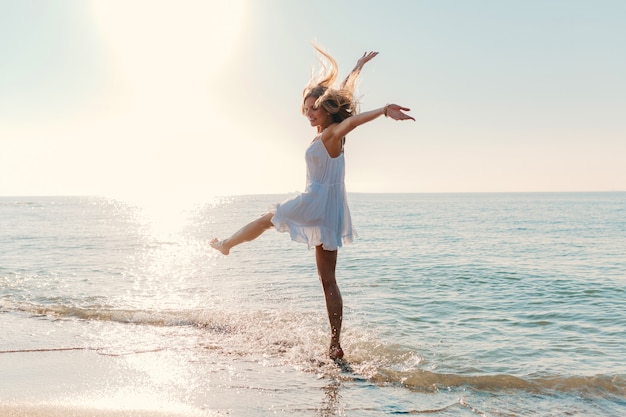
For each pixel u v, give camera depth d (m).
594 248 16.66
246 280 8.80
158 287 8.03
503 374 3.86
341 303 4.21
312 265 11.07
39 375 3.65
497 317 6.04
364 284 8.61
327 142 3.89
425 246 17.25
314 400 3.29
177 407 3.08
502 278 9.53
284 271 10.07
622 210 66.75
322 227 3.97
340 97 3.95
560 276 9.88
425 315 6.11
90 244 17.94
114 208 96.75
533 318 6.01
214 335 4.90
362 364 4.09
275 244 17.39
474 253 14.87
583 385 3.67
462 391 3.54
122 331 5.05
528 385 3.66
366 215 51.28
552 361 4.27
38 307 6.25
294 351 4.39
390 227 30.11
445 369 4.04
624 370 4.02
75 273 9.80
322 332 5.04
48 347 4.42
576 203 116.88
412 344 4.75
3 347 4.41
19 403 3.06
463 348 4.64
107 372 3.75
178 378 3.65
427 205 99.31
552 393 3.52
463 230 27.08
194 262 11.97
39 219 43.91
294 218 3.90
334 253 4.19
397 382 3.69
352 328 5.32
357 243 18.58
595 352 4.57
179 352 4.31
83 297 7.06
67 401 3.11
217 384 3.54
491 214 53.97
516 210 68.44
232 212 72.88
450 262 12.33
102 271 10.17
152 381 3.57
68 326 5.25
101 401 3.13
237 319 5.56
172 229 32.31
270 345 4.57
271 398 3.31
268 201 167.38
